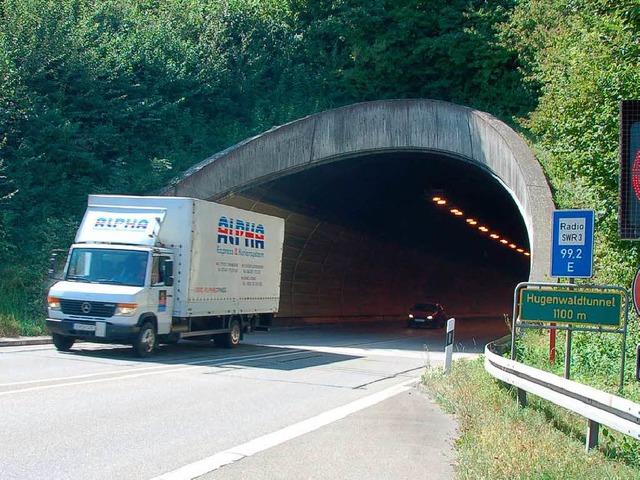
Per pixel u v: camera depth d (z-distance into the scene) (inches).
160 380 559.5
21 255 1015.0
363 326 1834.4
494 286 2878.9
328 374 674.8
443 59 1593.3
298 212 1440.7
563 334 743.1
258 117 1523.1
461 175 1384.1
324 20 1720.0
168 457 312.8
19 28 1173.7
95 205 788.6
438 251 2256.4
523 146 1049.5
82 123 1192.8
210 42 1606.8
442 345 1237.1
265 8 1785.2
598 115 647.1
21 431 344.2
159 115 1358.3
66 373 562.9
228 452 328.8
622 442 343.6
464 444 339.9
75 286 714.8
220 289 853.8
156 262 740.0
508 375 460.4
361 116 1197.1
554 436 357.1
